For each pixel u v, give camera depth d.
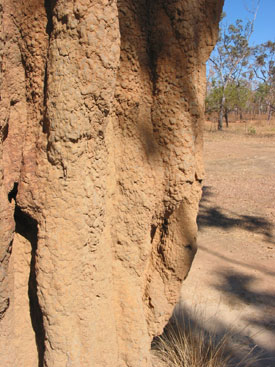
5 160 1.52
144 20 1.79
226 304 3.93
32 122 1.55
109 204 1.75
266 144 17.38
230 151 14.98
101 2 1.33
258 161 12.71
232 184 9.66
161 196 1.92
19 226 1.68
